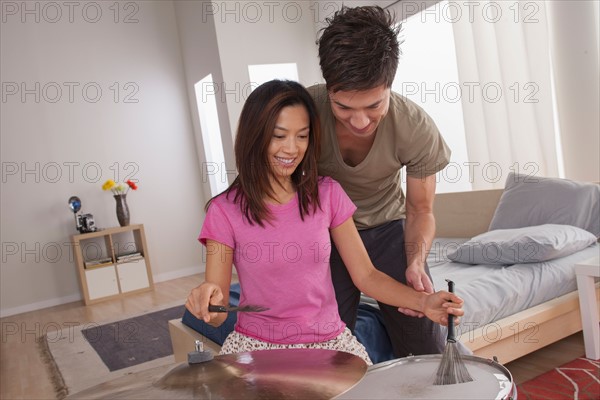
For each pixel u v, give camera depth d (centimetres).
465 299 212
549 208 295
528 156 340
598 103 305
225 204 127
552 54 320
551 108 324
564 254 256
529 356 248
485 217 347
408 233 162
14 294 535
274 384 74
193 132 612
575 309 238
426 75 429
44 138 547
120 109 580
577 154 316
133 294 545
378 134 149
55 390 297
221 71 501
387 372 104
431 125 155
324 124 151
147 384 81
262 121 119
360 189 165
